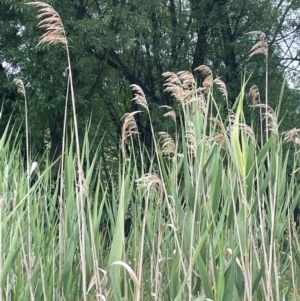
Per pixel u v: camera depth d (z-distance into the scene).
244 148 2.49
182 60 11.96
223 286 2.40
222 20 11.71
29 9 8.47
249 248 2.55
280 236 3.13
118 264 2.36
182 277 2.76
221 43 12.20
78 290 3.03
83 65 9.16
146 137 11.50
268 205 3.00
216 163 2.62
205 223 2.66
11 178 3.38
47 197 3.49
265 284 2.75
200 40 11.90
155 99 11.92
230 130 2.71
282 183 3.00
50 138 9.48
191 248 2.41
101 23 8.95
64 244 2.93
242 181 2.55
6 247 2.78
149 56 12.04
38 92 8.77
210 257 2.56
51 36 2.55
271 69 11.37
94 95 10.88
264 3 11.59
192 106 2.97
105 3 9.88
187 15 11.82
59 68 8.91
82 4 10.00
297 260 2.93
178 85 2.89
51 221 3.29
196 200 2.51
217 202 2.62
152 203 3.43
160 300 2.80
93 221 2.90
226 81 11.61
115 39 9.17
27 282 2.70
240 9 11.66
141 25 9.33
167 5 12.12
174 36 11.55
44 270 2.88
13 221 2.75
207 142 2.86
